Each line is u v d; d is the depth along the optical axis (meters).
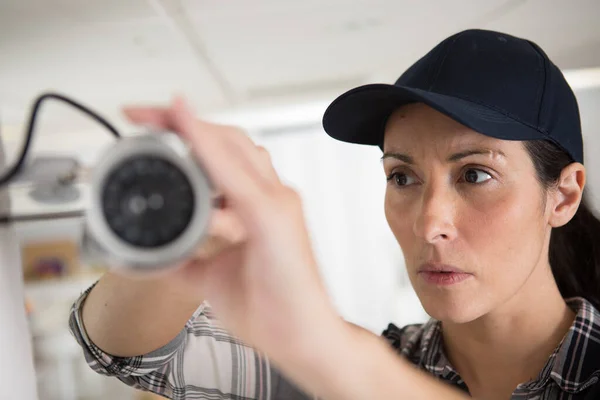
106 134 3.17
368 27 1.87
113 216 0.45
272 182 0.53
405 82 0.98
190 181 0.46
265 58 2.17
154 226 0.45
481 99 0.85
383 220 3.95
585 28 1.99
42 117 2.77
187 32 1.77
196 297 0.80
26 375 0.81
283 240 0.51
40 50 1.81
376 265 3.96
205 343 0.97
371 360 0.57
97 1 1.44
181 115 0.47
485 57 0.88
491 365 0.98
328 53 2.18
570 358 0.90
